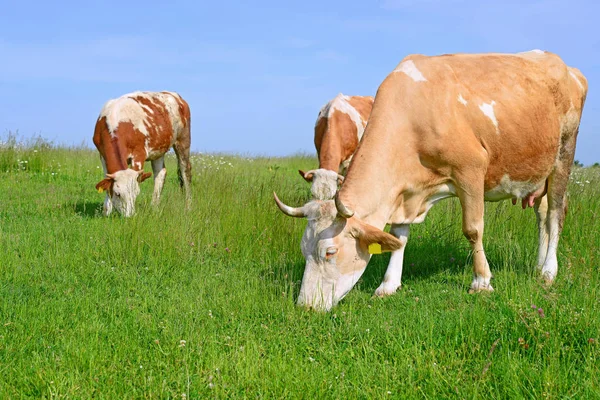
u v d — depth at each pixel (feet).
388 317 16.39
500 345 13.76
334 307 17.24
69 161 52.85
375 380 12.41
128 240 23.90
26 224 28.17
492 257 23.40
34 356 13.39
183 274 21.39
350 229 16.96
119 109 34.68
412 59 19.83
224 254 24.02
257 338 15.21
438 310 17.16
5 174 46.01
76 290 18.94
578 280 17.97
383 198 18.22
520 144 19.76
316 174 31.24
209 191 34.63
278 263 22.41
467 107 18.86
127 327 15.53
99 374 12.60
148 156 36.58
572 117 22.03
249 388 12.18
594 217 26.16
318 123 36.68
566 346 13.21
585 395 11.16
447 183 19.26
